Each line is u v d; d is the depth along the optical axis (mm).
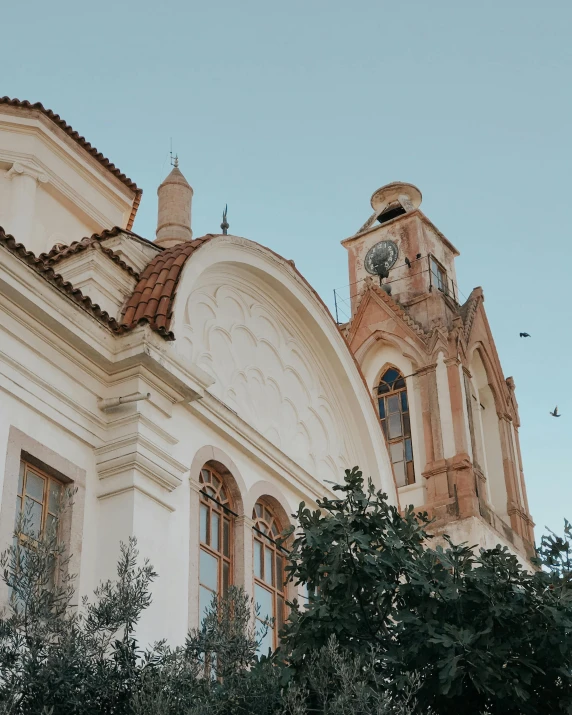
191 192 31984
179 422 17438
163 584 15703
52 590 13539
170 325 17125
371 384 38312
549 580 14109
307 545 14688
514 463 38312
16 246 15000
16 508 14641
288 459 19766
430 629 13570
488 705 13938
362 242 41562
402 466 36438
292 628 14250
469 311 39250
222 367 19375
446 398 36594
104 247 17578
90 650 12391
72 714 11844
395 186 42781
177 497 16828
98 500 15789
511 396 39844
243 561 17906
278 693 13125
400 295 39688
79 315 15992
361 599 14266
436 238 41844
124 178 25547
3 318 15062
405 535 14750
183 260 18250
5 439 14617
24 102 23781
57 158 24234
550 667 13750
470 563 14344
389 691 12812
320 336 21922
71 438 15742
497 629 13859
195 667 12852
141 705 11695
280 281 20875
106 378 16469
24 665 11781
